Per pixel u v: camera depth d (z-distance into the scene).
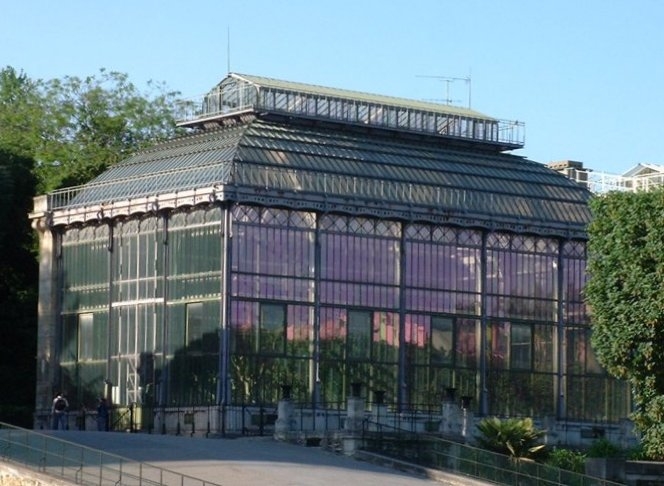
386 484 73.25
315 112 103.31
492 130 109.69
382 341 98.06
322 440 83.94
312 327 95.62
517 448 84.31
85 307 102.62
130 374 98.81
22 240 121.88
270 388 93.81
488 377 101.38
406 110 107.06
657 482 82.00
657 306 79.44
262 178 95.75
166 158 102.38
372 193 99.12
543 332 103.81
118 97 138.50
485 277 102.00
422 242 100.06
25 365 118.31
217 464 74.00
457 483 77.81
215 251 93.88
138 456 75.00
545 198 105.88
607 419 105.25
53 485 68.19
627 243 80.94
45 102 136.75
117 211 99.75
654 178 126.81
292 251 95.50
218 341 92.88
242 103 102.62
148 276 98.25
